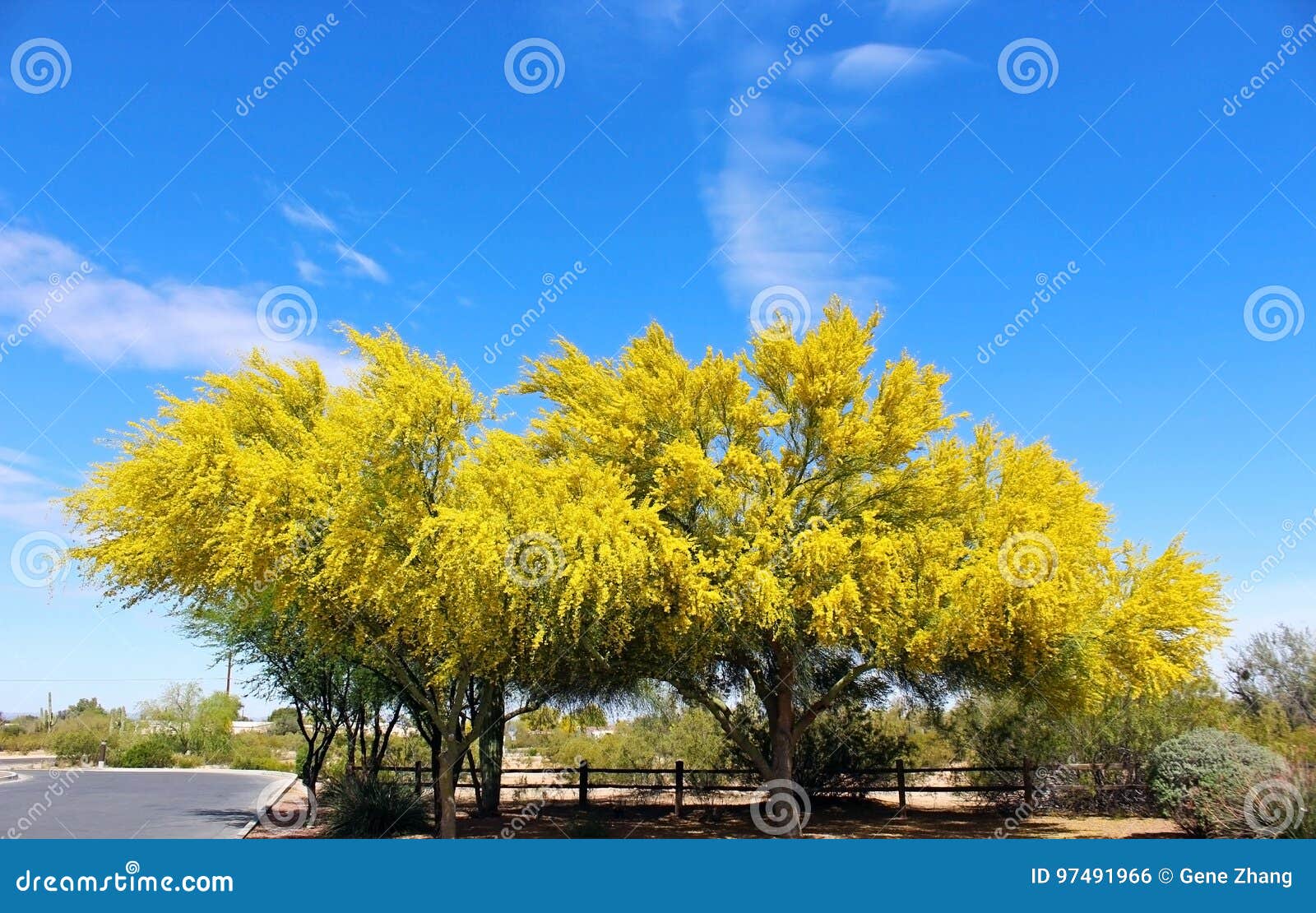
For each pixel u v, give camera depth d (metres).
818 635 13.93
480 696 16.41
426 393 12.69
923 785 22.62
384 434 12.70
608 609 13.00
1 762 36.03
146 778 28.56
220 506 12.40
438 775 15.26
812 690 17.09
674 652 14.37
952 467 15.62
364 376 13.55
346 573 12.44
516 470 12.94
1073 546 13.91
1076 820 18.17
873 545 13.57
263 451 12.89
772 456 15.97
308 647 15.64
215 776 30.33
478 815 18.98
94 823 16.67
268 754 39.06
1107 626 14.62
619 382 15.97
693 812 19.25
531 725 20.92
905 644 14.19
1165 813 15.12
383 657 15.02
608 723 19.20
